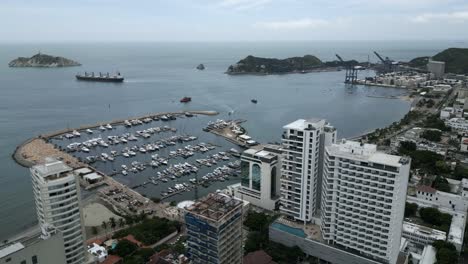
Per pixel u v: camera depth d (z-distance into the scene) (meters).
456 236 171.88
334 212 157.25
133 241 175.50
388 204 141.00
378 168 140.00
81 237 152.62
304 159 173.12
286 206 186.50
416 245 178.00
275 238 176.88
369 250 150.75
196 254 132.00
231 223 130.00
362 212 148.25
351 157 145.38
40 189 142.12
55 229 117.56
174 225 193.25
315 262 164.25
